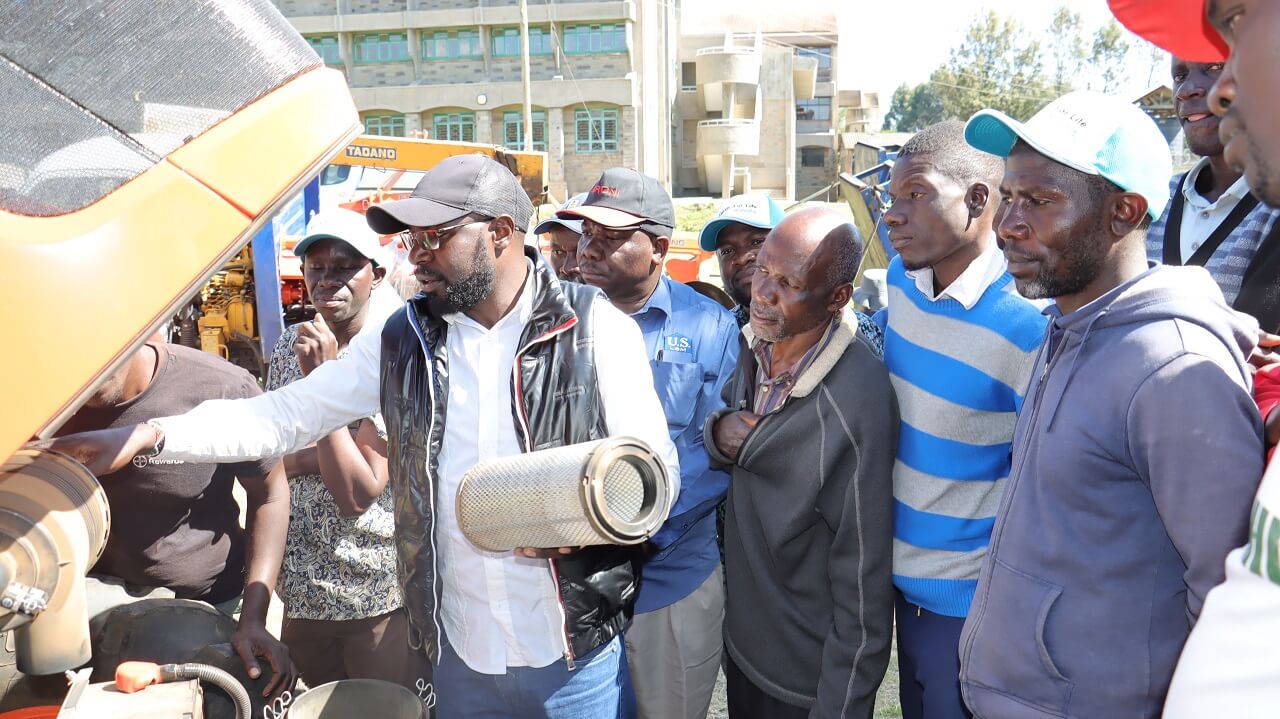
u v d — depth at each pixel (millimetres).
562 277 3486
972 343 2215
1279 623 1080
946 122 2273
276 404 2273
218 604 2607
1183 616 1642
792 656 2391
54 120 1330
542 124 33469
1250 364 1731
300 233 10523
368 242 2906
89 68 1354
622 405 2166
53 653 1603
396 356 2225
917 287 2373
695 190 43969
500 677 2223
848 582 2191
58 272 1261
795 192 47531
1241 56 1133
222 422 2176
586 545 1924
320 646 2838
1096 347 1696
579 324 2166
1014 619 1755
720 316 2943
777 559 2316
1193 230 2787
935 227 2201
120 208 1335
